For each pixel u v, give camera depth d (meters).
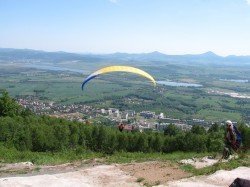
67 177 19.91
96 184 19.06
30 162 28.53
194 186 17.81
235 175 19.64
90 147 51.00
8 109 60.41
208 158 28.45
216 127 67.81
